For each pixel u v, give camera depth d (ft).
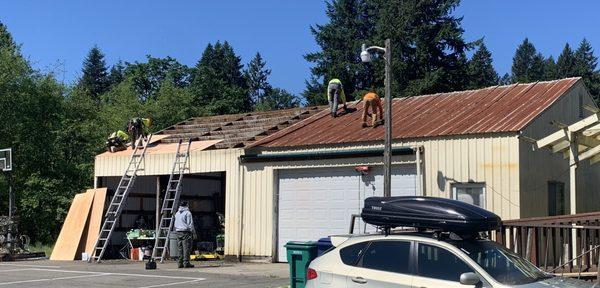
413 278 26.78
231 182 70.38
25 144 120.26
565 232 43.93
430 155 58.44
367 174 62.08
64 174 122.62
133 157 77.71
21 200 115.44
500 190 54.60
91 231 76.23
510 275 25.72
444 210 27.35
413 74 170.91
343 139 63.77
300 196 66.18
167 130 88.99
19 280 52.54
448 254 26.50
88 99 138.92
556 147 54.60
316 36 193.06
